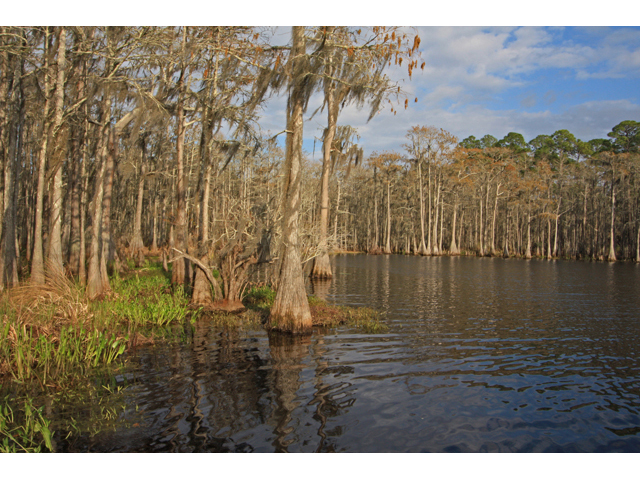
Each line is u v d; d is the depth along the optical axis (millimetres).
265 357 7387
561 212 58688
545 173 57219
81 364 6816
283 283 9578
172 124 18016
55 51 12156
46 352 6461
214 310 11789
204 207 12844
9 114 13289
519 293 17000
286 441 4312
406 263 37812
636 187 50312
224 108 12570
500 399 5629
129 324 9516
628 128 57312
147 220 40500
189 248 13398
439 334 9461
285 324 9383
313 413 5004
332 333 9438
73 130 15430
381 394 5680
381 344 8445
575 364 7273
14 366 6469
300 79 9008
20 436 4383
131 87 12258
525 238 64375
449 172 55156
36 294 9469
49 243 11922
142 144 18906
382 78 9492
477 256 55438
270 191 17328
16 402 5289
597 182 55188
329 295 16250
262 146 14148
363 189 63531
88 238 20031
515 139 68750
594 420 5039
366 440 4391
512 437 4574
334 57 9641
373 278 23344
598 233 54906
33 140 17859
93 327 8180
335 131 21891
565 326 10484
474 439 4500
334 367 6852
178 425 4625
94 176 20484
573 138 65125
